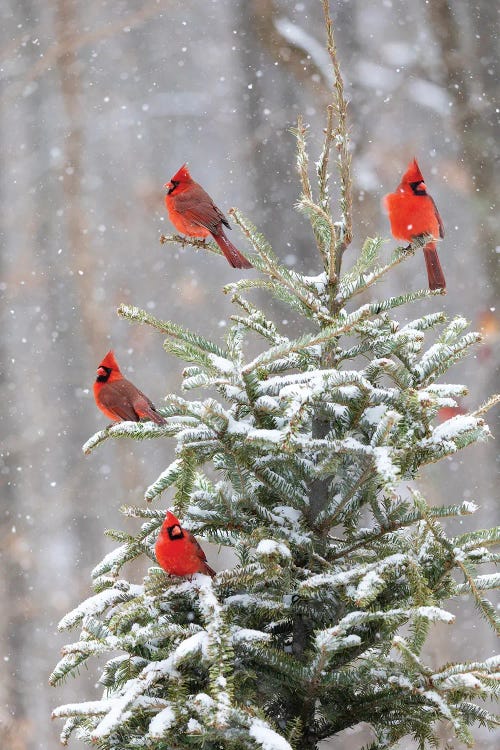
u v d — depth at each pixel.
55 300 23.25
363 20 21.12
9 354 22.92
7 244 23.78
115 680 4.04
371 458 3.83
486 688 3.68
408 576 3.79
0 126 24.38
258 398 4.02
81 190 23.53
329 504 4.18
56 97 24.56
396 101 19.86
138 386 21.77
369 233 19.16
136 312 4.34
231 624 3.82
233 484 4.07
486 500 16.59
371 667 3.85
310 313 4.51
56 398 22.47
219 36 23.47
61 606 20.34
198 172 22.84
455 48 19.45
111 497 21.25
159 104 23.42
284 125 22.12
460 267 18.27
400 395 4.05
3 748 17.98
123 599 4.04
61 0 23.73
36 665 19.47
